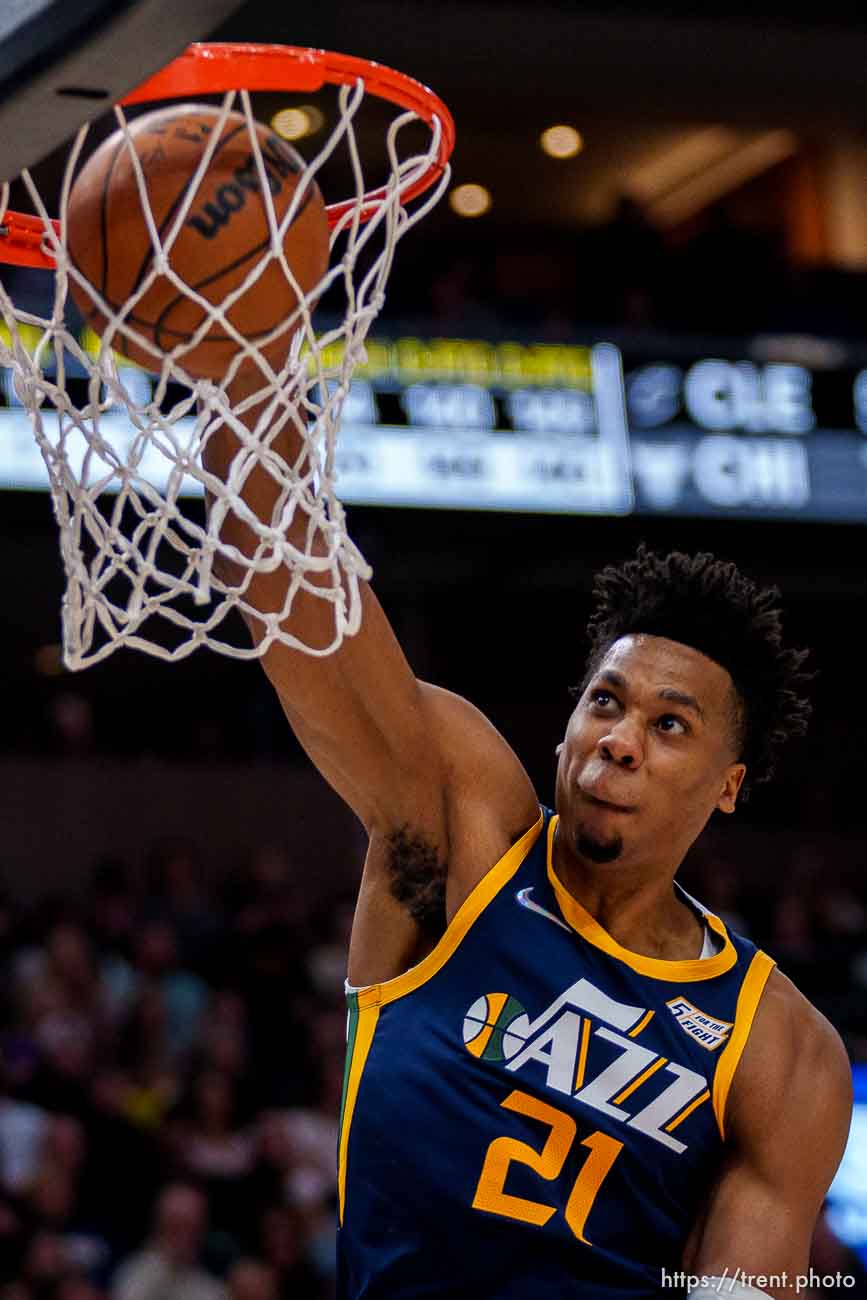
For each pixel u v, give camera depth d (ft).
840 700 53.57
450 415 41.68
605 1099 8.75
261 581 8.62
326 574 8.68
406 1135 8.66
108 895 36.76
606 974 8.93
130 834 43.32
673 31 46.37
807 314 49.44
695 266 50.26
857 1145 30.86
